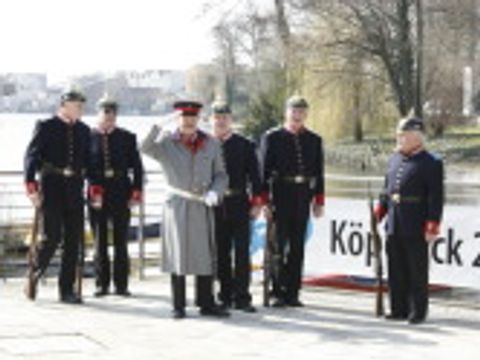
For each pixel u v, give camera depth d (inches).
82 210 423.8
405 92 1770.4
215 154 389.7
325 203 445.7
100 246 443.5
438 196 378.0
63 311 399.5
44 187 418.0
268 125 1705.2
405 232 382.6
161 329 365.1
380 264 399.2
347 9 1753.2
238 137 414.9
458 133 2006.6
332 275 459.2
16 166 1025.5
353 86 1768.0
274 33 1782.7
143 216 521.3
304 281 469.7
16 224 592.1
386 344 343.9
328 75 1752.0
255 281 482.3
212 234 389.4
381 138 1728.6
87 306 414.0
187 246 384.5
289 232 421.4
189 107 386.0
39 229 421.4
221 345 339.0
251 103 1758.1
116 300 431.8
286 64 1753.2
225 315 393.7
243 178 413.1
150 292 457.7
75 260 422.9
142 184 447.5
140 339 346.6
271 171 421.4
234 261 412.8
